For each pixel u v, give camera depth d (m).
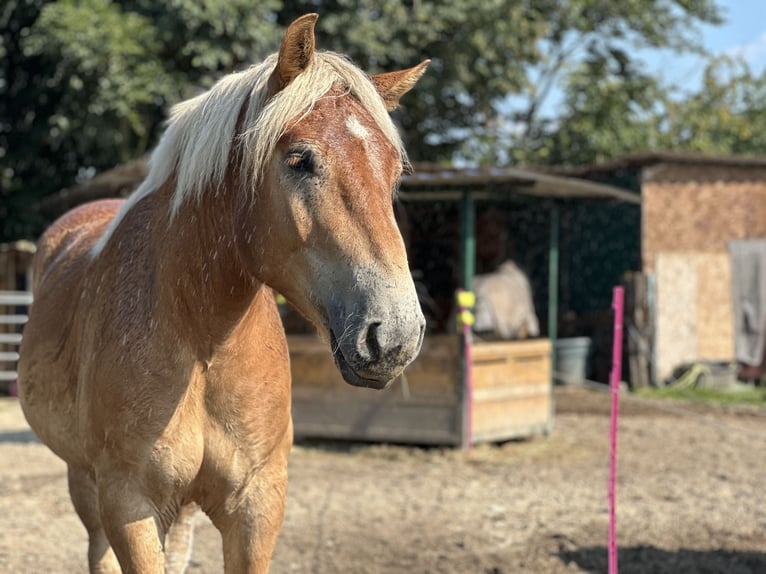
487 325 7.57
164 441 2.33
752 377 12.31
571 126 18.03
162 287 2.37
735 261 12.33
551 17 18.25
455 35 15.37
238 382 2.38
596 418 9.27
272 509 2.48
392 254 1.98
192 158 2.37
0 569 4.16
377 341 1.90
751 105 21.33
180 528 2.91
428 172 7.22
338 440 7.74
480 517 5.25
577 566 4.34
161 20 13.72
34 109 16.20
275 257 2.15
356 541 4.72
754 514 5.41
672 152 11.72
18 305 11.52
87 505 2.97
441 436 7.25
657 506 5.58
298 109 2.09
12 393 11.05
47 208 13.30
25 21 15.66
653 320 11.96
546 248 9.85
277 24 15.17
